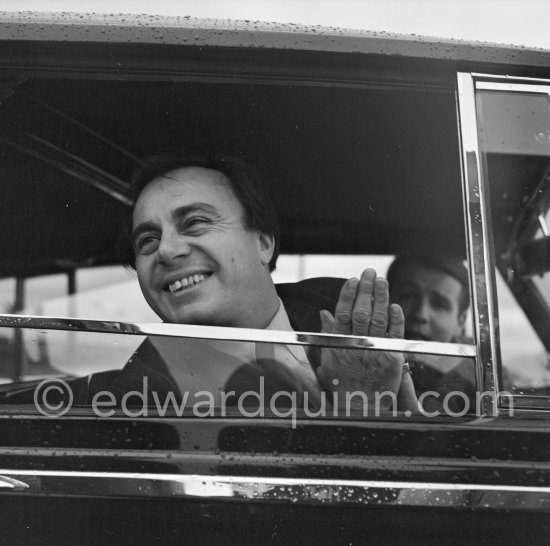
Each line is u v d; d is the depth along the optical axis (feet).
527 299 9.21
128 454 7.08
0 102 7.96
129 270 8.77
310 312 8.45
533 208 8.73
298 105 8.29
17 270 8.95
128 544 7.02
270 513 7.06
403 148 8.97
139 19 7.67
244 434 7.18
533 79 7.92
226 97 8.16
